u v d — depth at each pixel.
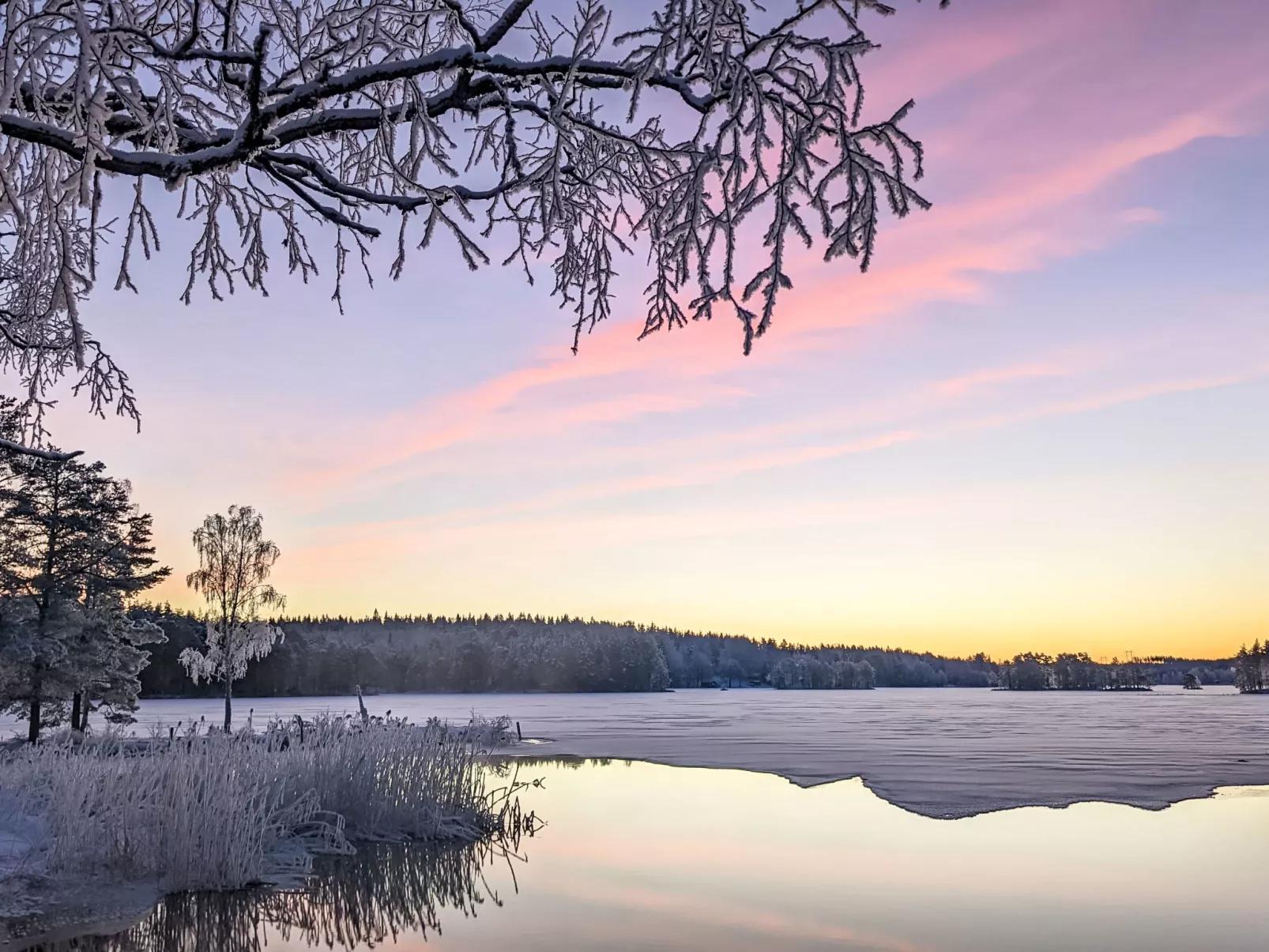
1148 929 9.28
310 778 13.04
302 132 3.04
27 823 10.40
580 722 58.66
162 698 110.06
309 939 8.36
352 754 13.57
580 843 13.62
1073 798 19.69
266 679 126.88
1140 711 81.56
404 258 3.37
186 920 8.61
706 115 2.75
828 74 2.56
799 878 11.48
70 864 9.57
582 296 4.07
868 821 16.34
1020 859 12.90
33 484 29.56
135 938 7.97
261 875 10.28
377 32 3.21
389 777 13.63
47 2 2.92
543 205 3.20
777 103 2.58
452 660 169.88
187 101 3.71
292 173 3.48
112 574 31.95
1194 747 34.56
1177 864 12.59
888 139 2.61
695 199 2.63
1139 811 17.83
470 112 3.25
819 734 44.34
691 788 21.61
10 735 35.88
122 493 31.52
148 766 10.88
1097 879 11.59
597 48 3.11
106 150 2.67
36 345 4.93
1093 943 8.78
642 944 8.52
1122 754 31.55
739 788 21.61
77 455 4.97
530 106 3.12
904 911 9.89
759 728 51.09
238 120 3.86
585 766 27.69
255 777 12.01
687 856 12.82
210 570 36.44
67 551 29.77
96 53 2.56
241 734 13.28
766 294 2.55
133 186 3.56
